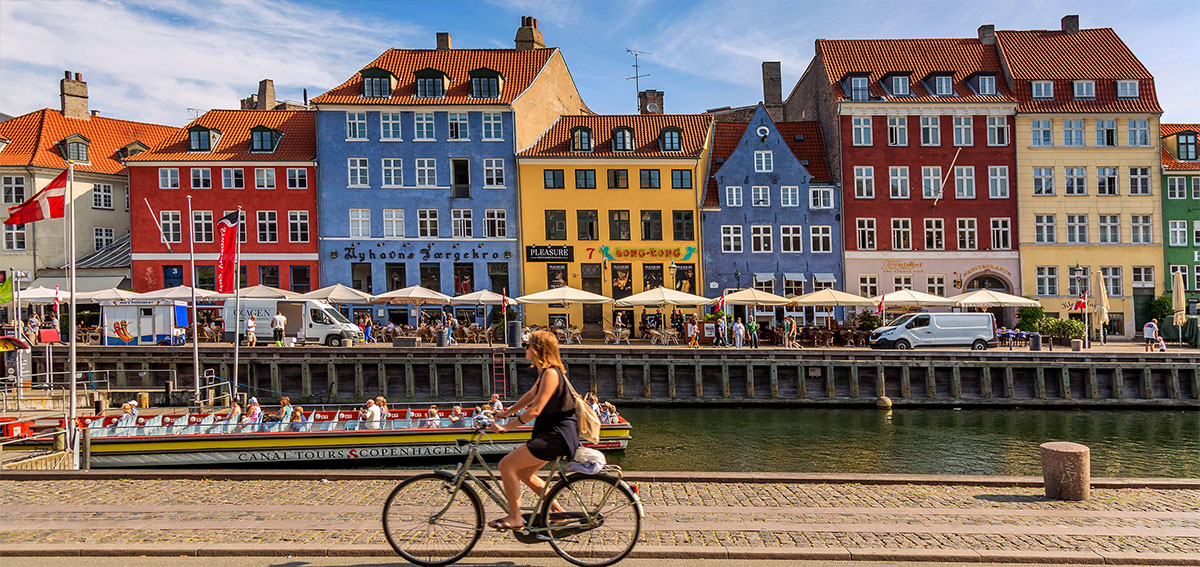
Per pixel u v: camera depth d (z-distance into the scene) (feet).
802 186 139.54
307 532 25.54
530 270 136.98
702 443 73.20
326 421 60.75
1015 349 105.81
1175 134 144.15
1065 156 139.54
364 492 31.81
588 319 136.15
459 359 98.99
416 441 60.80
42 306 132.57
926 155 139.33
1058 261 138.82
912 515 28.89
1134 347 114.11
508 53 149.38
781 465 63.77
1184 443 74.69
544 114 147.23
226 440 59.36
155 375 99.96
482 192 137.80
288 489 32.35
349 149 136.46
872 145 139.03
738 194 139.33
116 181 153.48
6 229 142.31
